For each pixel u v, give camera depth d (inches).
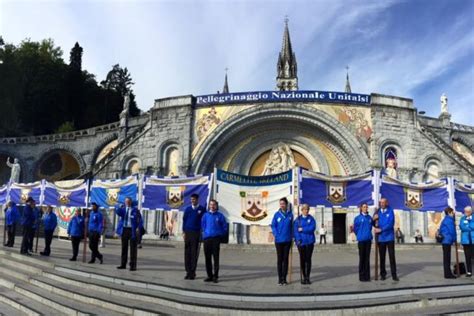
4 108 1920.5
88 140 1608.0
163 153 1228.5
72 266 429.1
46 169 1680.6
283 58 2706.7
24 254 534.3
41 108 2202.3
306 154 1234.0
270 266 485.7
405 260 578.6
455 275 418.0
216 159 1231.5
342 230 1194.6
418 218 1147.3
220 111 1217.4
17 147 1638.8
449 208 421.1
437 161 1205.7
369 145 1174.3
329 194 604.1
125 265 434.0
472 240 421.1
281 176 642.8
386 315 282.5
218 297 298.4
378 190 594.6
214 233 359.6
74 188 704.4
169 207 710.5
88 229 486.3
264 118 1203.9
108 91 2662.4
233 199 660.1
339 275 410.0
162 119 1247.5
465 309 299.9
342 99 1192.8
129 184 730.8
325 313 276.5
